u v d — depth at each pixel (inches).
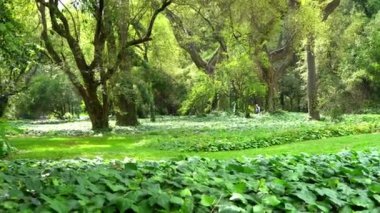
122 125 1211.2
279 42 1355.8
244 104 1510.8
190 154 538.6
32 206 147.0
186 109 1595.7
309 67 1291.8
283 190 179.2
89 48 1179.9
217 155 522.3
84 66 980.6
